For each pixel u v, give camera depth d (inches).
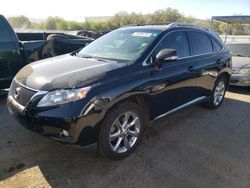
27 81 123.9
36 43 225.3
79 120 108.8
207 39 194.4
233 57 313.3
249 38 834.8
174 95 157.2
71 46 255.9
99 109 113.0
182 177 118.7
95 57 149.3
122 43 156.2
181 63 159.8
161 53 137.0
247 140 160.7
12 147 137.0
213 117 197.9
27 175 114.3
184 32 171.3
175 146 147.3
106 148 121.3
